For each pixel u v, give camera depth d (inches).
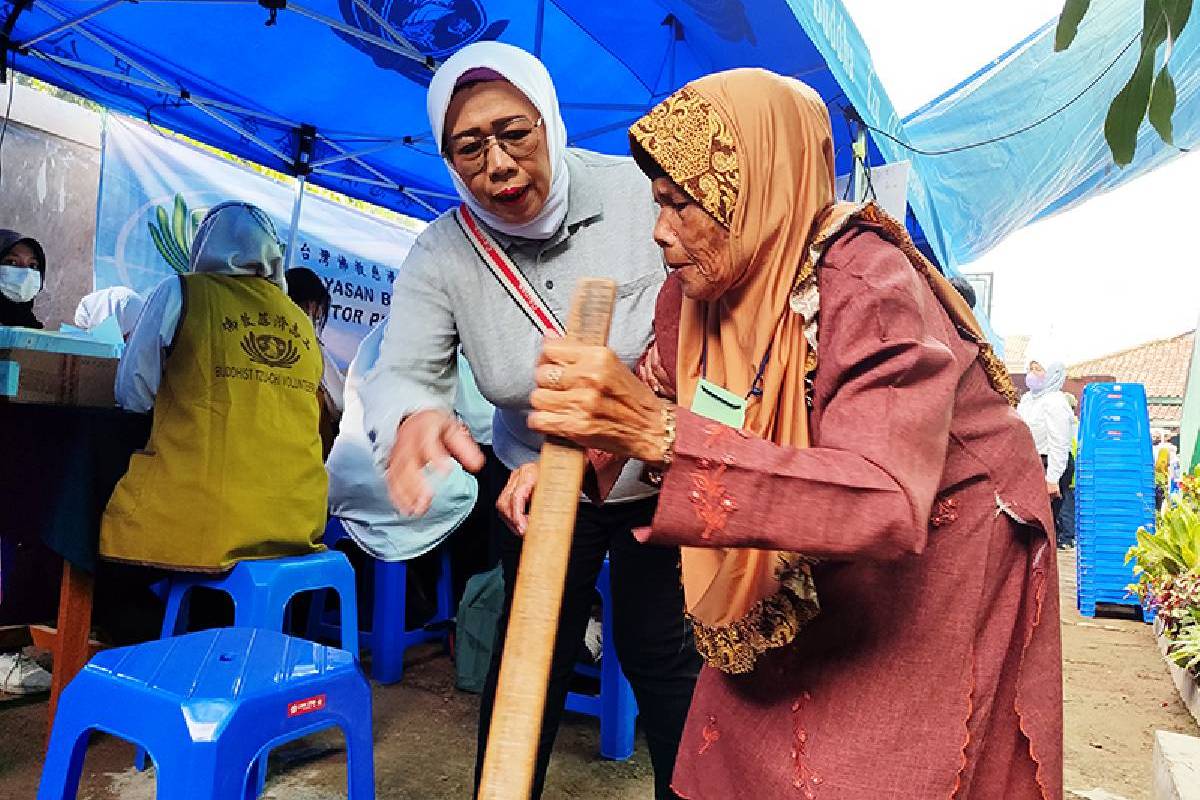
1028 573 40.2
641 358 53.1
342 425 128.4
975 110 175.9
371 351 131.5
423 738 109.8
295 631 144.2
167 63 138.9
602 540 71.6
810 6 90.9
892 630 37.3
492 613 125.3
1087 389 228.5
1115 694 148.8
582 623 74.7
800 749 38.5
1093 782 109.4
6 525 93.5
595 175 71.1
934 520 37.9
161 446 93.1
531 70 62.4
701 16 106.0
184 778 56.0
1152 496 219.0
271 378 99.2
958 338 39.1
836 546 31.4
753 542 31.6
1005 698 39.8
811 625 38.9
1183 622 151.6
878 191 116.8
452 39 132.1
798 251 38.1
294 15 124.5
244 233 104.9
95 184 173.8
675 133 37.6
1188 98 179.8
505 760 31.0
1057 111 153.3
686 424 31.7
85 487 93.4
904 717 36.9
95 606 118.5
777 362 37.6
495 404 72.3
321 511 104.5
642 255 69.2
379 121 162.6
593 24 121.3
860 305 34.7
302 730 62.6
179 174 176.2
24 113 160.9
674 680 68.1
